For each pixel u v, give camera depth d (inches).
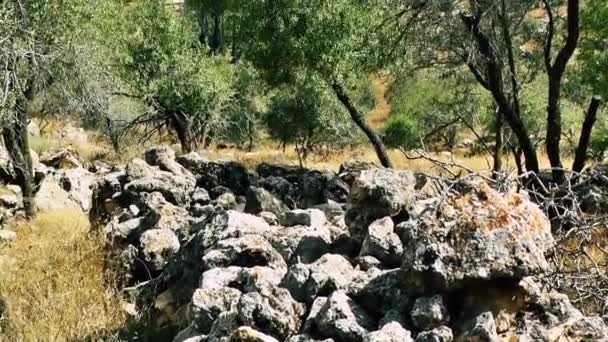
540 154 1098.7
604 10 458.9
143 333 248.8
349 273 205.8
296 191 470.9
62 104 559.8
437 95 1048.2
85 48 539.8
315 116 1170.6
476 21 468.4
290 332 182.7
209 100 1036.5
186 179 428.1
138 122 1022.4
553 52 609.0
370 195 241.1
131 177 426.9
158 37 984.9
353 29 705.0
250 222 265.0
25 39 419.5
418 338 160.4
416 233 177.6
